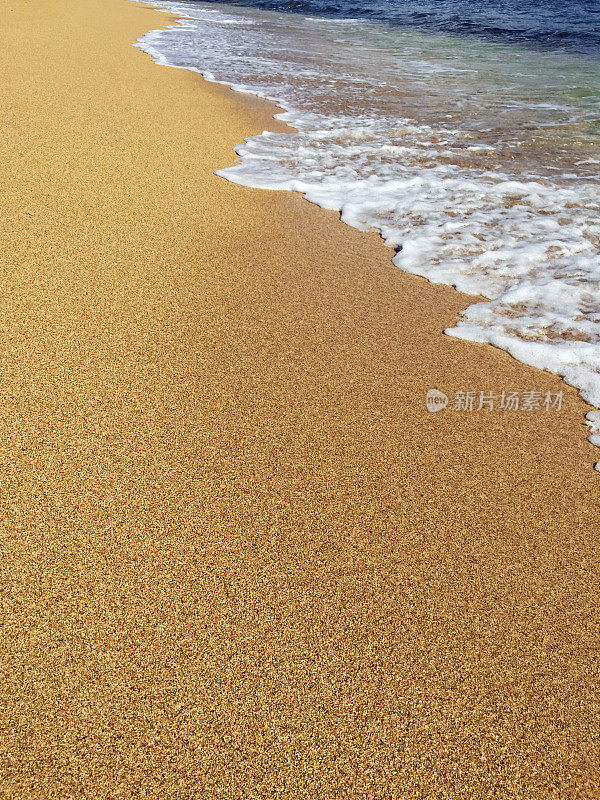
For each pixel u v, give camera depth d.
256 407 3.17
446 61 12.39
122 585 2.26
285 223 5.33
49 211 4.97
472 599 2.33
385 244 5.11
